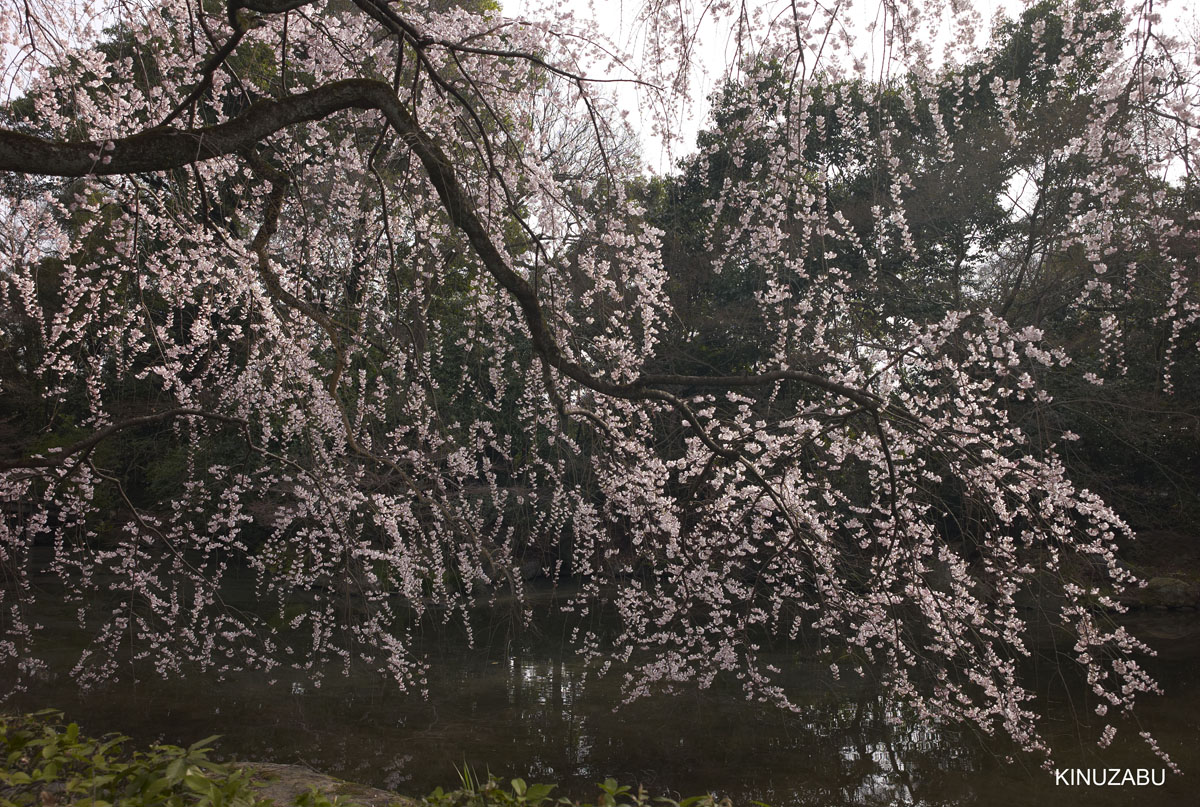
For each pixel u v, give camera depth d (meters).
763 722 6.92
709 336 12.73
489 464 8.94
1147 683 5.35
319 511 7.41
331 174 6.76
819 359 9.18
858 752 6.21
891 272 12.51
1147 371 11.38
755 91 5.75
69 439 10.14
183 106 4.00
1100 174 7.62
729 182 6.72
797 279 11.65
